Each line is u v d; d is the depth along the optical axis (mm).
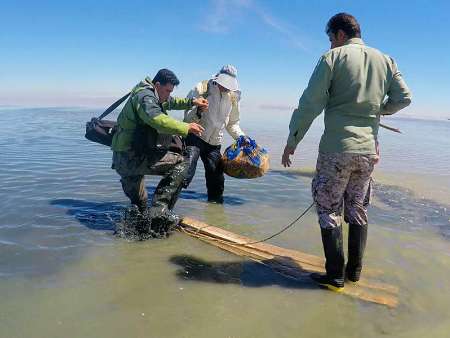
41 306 3314
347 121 3607
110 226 5133
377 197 7363
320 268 4195
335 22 3768
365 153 3611
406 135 22016
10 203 5777
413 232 5508
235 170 5953
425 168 10906
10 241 4539
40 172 7691
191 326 3143
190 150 5457
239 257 4434
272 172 8945
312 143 15039
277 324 3227
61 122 18109
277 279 3967
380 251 4742
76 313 3240
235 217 5766
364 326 3250
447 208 6805
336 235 3725
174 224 5070
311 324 3246
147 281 3814
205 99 5938
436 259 4594
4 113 23891
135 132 4941
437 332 3197
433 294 3801
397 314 3439
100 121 5531
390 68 3680
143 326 3113
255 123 24422
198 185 7465
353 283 3926
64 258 4199
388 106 3771
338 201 3740
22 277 3771
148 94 4816
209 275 3998
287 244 4863
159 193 5117
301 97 3635
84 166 8352
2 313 3188
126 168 5043
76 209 5676
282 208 6293
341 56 3574
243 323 3219
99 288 3646
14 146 10648
